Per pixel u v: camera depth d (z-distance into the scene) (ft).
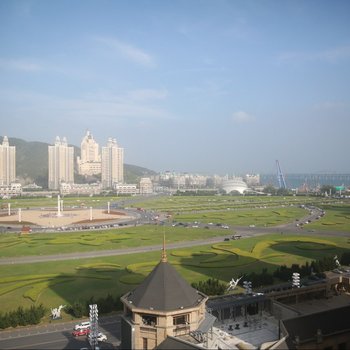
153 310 234.38
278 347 218.38
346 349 247.29
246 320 287.69
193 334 237.86
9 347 332.39
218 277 536.83
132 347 240.94
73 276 539.29
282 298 343.87
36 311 383.65
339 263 575.79
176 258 645.51
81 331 355.56
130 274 546.26
